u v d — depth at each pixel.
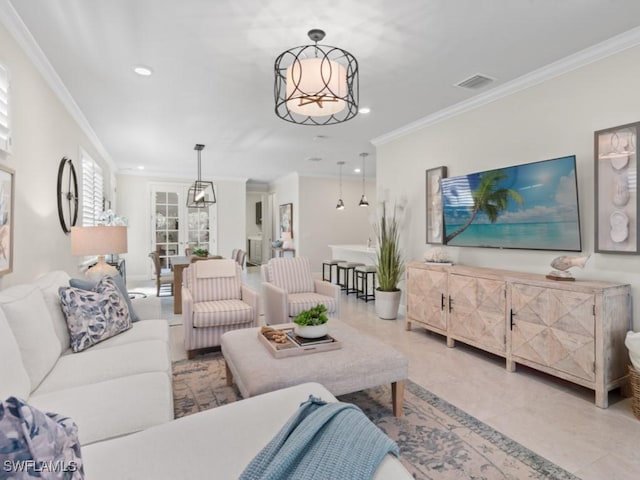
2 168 2.08
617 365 2.48
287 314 3.66
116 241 3.50
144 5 2.16
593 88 2.80
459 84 3.36
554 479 1.74
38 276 2.77
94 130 4.75
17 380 1.48
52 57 2.79
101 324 2.34
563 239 2.95
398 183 4.95
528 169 3.18
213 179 8.81
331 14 2.27
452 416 2.31
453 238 4.01
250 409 1.46
